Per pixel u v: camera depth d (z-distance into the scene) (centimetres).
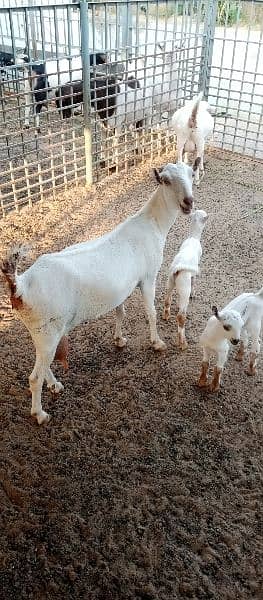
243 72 323
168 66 339
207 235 249
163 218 161
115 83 293
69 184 294
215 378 156
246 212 272
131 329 187
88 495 129
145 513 124
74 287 132
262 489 131
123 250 150
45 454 139
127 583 110
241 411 154
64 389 160
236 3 313
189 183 153
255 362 164
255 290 208
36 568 112
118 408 154
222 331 141
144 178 308
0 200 257
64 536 119
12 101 409
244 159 342
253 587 110
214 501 128
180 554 116
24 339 181
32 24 379
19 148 337
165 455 139
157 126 348
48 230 249
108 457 138
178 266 167
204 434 146
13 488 129
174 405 155
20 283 119
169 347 179
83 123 280
